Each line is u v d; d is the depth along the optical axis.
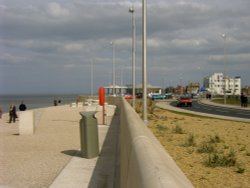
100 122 27.62
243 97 58.94
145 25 20.83
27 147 15.26
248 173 10.88
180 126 23.78
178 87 181.00
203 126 25.12
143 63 20.88
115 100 54.75
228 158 12.40
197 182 9.86
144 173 3.19
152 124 26.58
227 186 9.45
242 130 22.64
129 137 6.01
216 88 181.12
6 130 23.06
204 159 12.98
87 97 79.81
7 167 11.05
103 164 11.41
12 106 29.86
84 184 8.98
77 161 11.95
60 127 24.52
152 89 134.50
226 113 42.94
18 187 8.68
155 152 3.90
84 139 12.60
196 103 76.38
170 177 2.81
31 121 20.58
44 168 10.86
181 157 13.38
